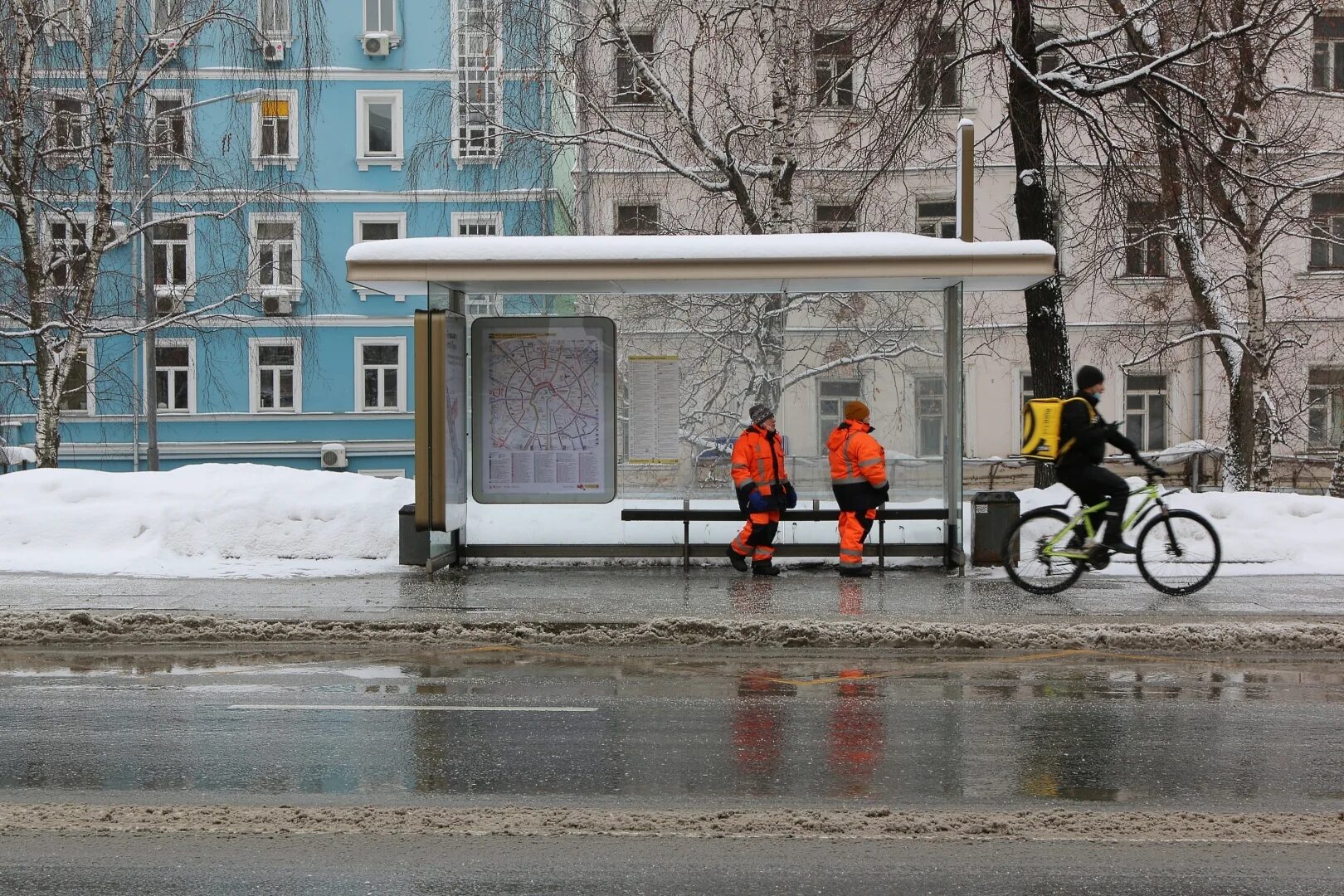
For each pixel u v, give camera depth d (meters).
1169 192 16.16
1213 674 8.58
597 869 4.73
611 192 21.16
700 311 14.15
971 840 5.07
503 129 20.17
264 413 36.19
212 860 4.82
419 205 35.53
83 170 22.23
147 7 23.06
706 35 18.83
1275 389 23.84
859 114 17.39
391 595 11.68
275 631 9.98
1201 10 15.27
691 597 11.55
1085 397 11.66
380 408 36.69
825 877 4.66
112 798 5.62
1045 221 16.20
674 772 6.05
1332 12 18.00
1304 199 19.98
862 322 14.02
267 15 23.69
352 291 36.44
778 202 18.59
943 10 15.70
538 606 10.95
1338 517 14.12
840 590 12.04
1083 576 12.86
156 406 32.47
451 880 4.62
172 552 13.96
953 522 13.37
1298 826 5.25
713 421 14.16
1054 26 22.08
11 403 29.69
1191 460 27.91
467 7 22.00
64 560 13.71
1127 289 27.70
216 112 35.00
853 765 6.18
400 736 6.74
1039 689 8.05
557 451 13.96
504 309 14.17
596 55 19.92
